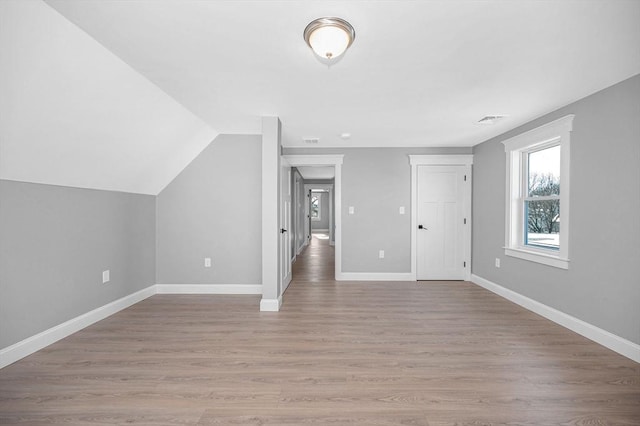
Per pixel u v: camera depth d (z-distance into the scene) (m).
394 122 3.66
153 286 4.19
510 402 1.85
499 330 2.93
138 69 2.30
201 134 3.89
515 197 3.92
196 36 1.87
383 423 1.68
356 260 5.08
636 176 2.34
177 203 4.23
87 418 1.70
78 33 1.81
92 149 2.68
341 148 5.05
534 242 3.73
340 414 1.74
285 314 3.39
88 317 3.04
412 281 4.98
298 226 8.03
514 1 1.55
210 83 2.55
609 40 1.90
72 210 2.86
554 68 2.27
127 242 3.65
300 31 1.82
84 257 3.01
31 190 2.46
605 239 2.59
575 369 2.21
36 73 1.84
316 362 2.32
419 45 1.97
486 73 2.36
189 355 2.43
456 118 3.49
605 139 2.59
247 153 4.23
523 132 3.68
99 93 2.29
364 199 5.05
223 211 4.25
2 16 1.53
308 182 10.12
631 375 2.13
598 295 2.65
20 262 2.37
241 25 1.76
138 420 1.69
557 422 1.67
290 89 2.68
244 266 4.27
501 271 4.15
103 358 2.37
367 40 1.91
